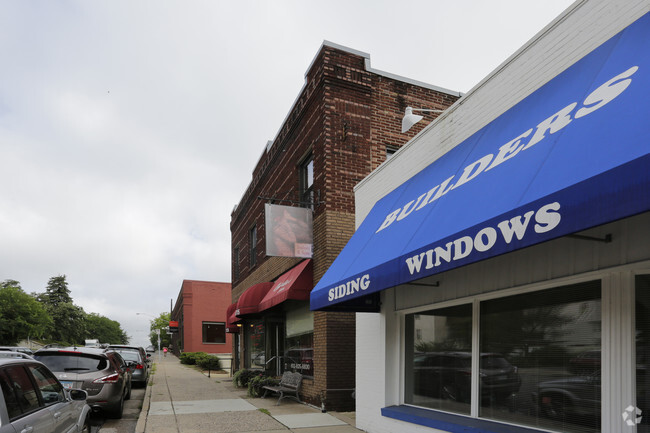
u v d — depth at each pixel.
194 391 14.58
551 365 4.95
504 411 5.55
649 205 2.81
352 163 11.37
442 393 6.75
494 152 5.31
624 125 3.40
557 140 4.13
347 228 10.98
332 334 10.63
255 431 8.30
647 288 4.07
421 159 7.66
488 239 4.14
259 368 16.08
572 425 4.62
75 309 93.88
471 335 6.19
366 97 11.88
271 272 15.04
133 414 11.04
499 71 6.09
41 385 5.02
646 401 3.97
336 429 8.49
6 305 61.25
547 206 3.54
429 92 12.81
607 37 4.68
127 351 17.36
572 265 4.68
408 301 7.59
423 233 5.45
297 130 13.26
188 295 47.78
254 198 18.36
